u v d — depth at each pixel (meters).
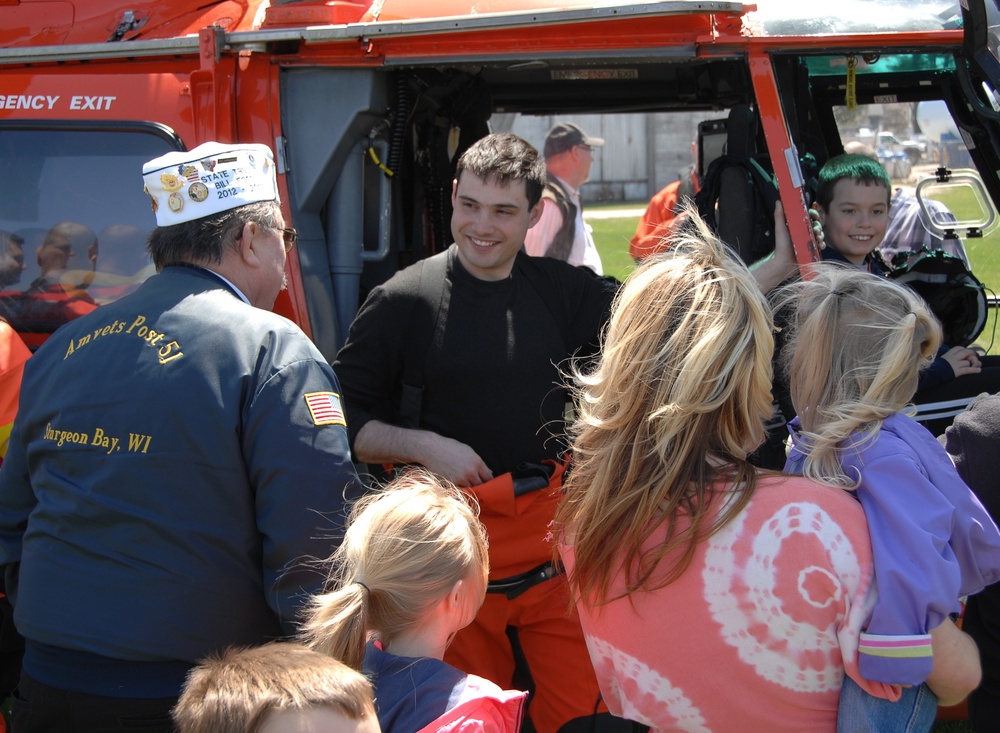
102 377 1.96
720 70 3.72
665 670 1.65
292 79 3.02
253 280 2.17
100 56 3.09
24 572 1.99
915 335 1.71
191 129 2.99
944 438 2.15
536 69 3.93
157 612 1.88
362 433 2.64
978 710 2.20
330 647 1.63
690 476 1.61
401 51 2.92
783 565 1.54
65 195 3.07
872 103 4.31
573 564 1.82
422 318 2.65
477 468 2.52
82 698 1.91
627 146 22.00
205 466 1.89
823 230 3.35
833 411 1.69
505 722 1.68
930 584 1.49
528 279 2.75
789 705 1.59
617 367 1.67
